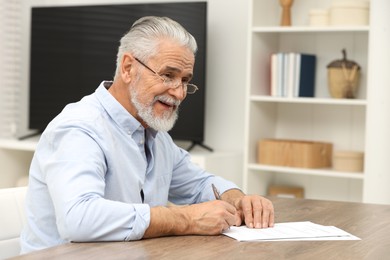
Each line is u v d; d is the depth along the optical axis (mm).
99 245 1512
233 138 4305
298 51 4094
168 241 1562
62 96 4715
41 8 4785
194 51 1822
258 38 3918
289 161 3859
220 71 4332
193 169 2170
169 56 1758
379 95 3516
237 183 4219
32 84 4844
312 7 4035
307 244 1579
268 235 1650
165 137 2059
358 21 3703
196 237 1615
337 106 4016
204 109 4164
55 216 1755
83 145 1668
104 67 4539
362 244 1600
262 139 4055
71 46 4672
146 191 1913
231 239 1608
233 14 4273
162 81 1768
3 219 1838
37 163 1782
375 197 3543
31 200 1793
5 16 4941
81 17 4629
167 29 1777
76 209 1542
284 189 4059
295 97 3842
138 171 1862
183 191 2168
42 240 1767
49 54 4762
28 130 5023
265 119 4078
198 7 4160
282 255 1460
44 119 4797
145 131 1919
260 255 1453
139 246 1504
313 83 3965
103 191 1646
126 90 1829
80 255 1408
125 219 1553
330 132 4047
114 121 1810
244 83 4254
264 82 4012
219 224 1635
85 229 1531
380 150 3525
